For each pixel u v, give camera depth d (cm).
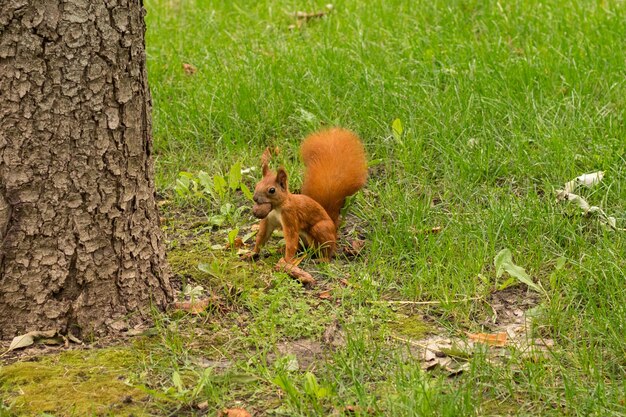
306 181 703
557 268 604
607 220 678
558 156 766
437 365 525
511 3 1098
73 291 549
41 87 516
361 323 574
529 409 480
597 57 936
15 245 530
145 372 516
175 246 694
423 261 633
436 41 1011
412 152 798
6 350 534
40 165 524
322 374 514
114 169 544
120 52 534
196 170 829
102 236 549
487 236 677
